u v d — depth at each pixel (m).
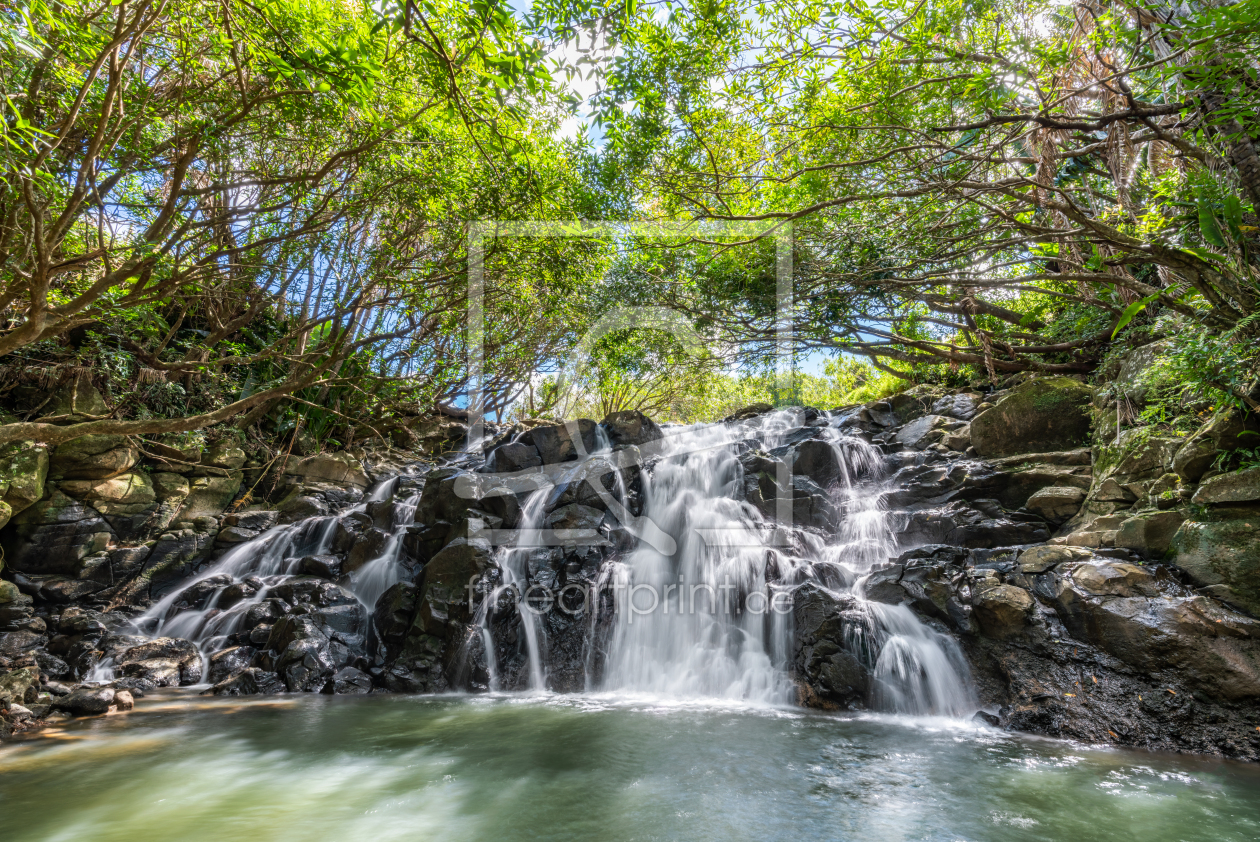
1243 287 4.67
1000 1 5.31
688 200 6.96
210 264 7.09
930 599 6.02
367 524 9.56
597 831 3.50
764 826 3.53
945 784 4.08
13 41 3.87
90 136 5.63
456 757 4.73
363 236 9.51
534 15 4.90
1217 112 4.16
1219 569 5.04
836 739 5.02
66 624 7.62
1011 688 5.40
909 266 6.74
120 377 9.27
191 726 5.57
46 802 3.97
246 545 9.70
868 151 6.55
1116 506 6.19
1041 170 6.60
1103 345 8.45
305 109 5.84
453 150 6.79
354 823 3.65
